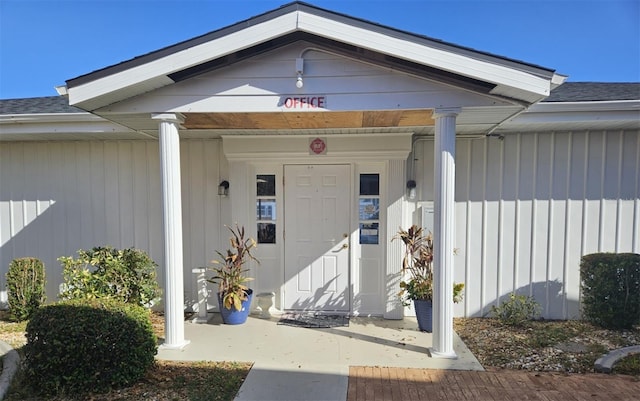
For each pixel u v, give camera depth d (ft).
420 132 17.70
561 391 10.90
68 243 20.24
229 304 16.78
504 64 10.83
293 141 18.15
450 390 10.99
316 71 12.07
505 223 18.38
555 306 18.25
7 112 17.92
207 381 11.46
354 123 15.28
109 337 10.82
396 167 17.90
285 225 19.11
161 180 13.21
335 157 18.16
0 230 20.63
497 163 18.31
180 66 11.27
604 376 11.92
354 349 14.11
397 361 12.98
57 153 20.18
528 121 15.66
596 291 16.39
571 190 17.98
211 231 19.43
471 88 11.89
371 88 12.08
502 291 18.49
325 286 19.02
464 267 18.60
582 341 14.98
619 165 17.67
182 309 14.01
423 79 12.01
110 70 11.37
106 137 18.99
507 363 13.00
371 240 18.72
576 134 17.85
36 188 20.34
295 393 10.80
